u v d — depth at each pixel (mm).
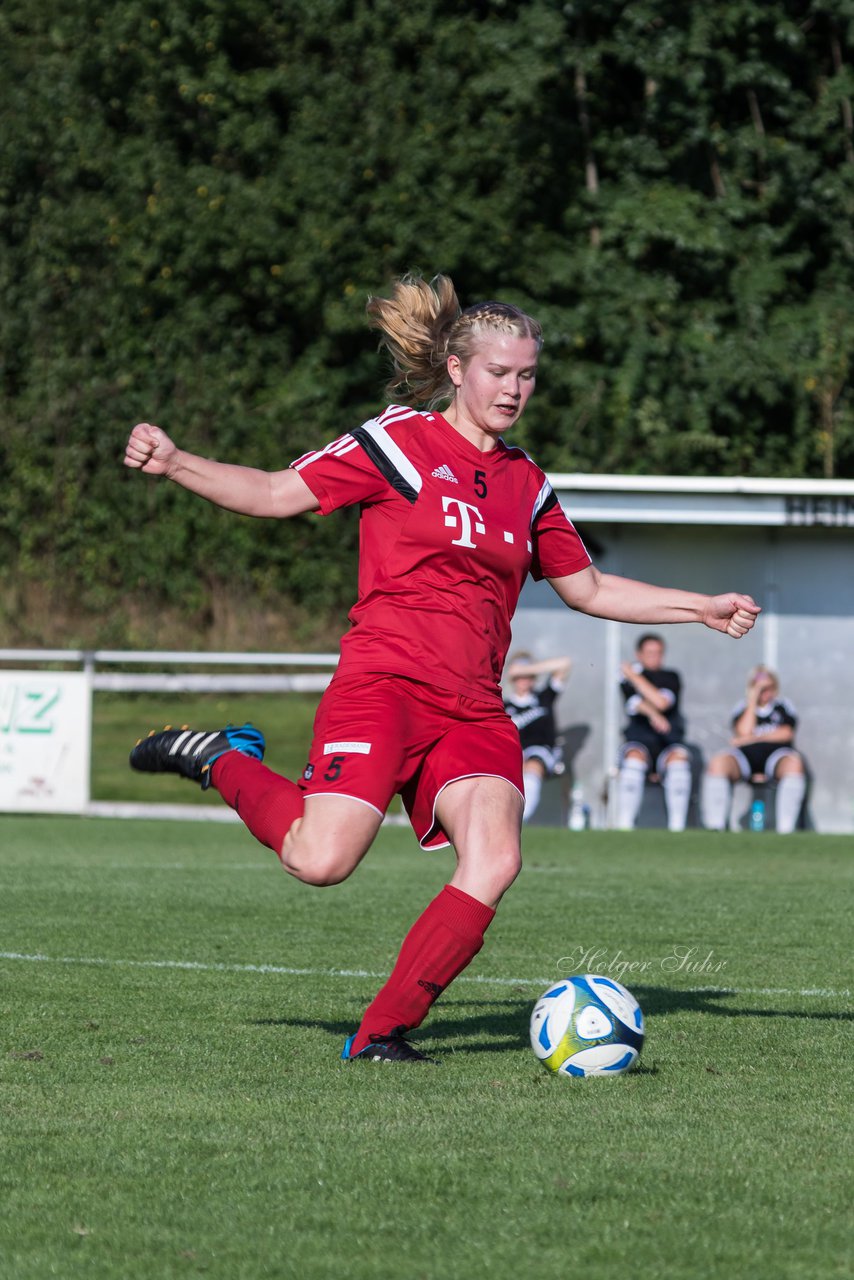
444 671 15242
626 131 108688
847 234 107750
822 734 55000
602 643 54688
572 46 103500
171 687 54406
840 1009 19516
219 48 105875
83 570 100750
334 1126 12906
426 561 15344
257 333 108000
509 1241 10016
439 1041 17109
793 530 54875
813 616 54969
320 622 100312
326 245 101625
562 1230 10242
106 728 79562
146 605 100000
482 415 15516
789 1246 9938
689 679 54875
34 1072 15055
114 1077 14852
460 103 104188
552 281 102938
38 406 103250
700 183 108125
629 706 53500
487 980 21812
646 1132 12781
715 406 103688
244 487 15055
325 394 104062
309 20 105625
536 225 104438
